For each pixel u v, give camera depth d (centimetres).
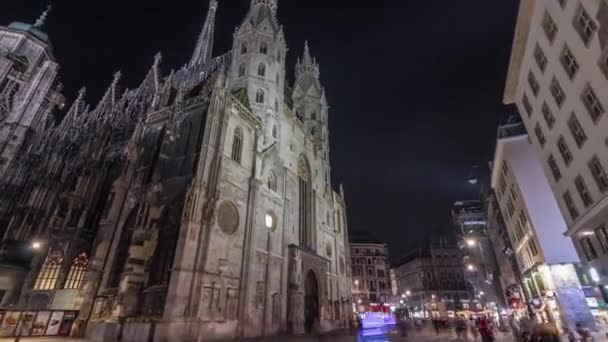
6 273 4828
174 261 3012
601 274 3055
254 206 4091
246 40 5931
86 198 5081
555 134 3406
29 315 3088
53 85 9119
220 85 4156
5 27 8138
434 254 11794
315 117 7806
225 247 3519
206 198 3425
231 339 3209
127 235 3772
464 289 10862
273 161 4878
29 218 5678
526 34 3550
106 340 2902
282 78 6006
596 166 2816
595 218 2962
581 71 2736
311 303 5072
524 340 2744
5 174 6794
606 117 2544
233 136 4197
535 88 3659
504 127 5078
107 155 5659
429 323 8038
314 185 6431
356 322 6806
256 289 3809
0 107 7481
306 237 5709
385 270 12762
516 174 4747
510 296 6059
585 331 2700
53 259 4450
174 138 4134
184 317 2833
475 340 3734
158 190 3728
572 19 2697
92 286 3534
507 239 6444
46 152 6912
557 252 4100
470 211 9994
